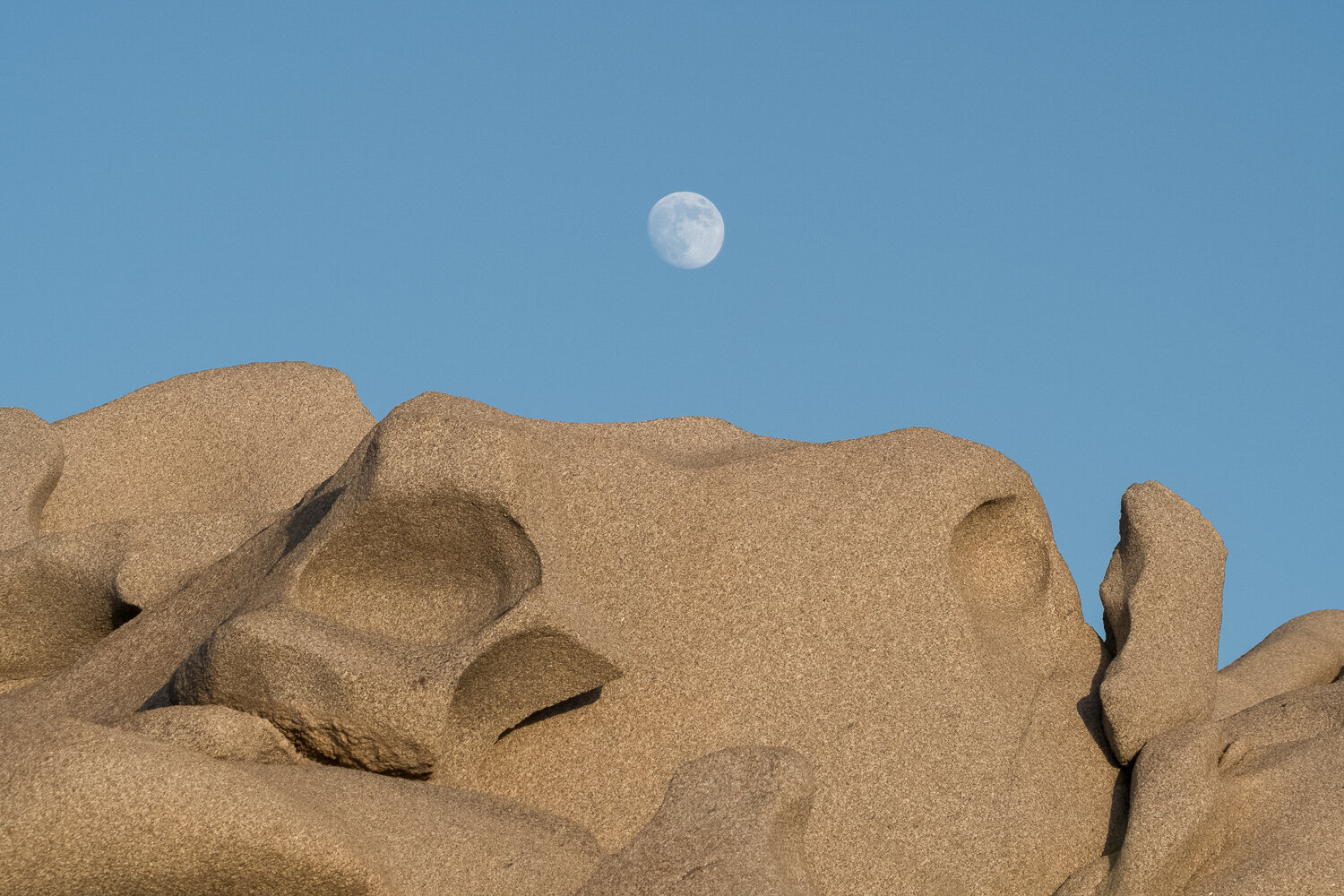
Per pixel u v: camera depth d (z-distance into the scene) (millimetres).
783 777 12680
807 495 17375
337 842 11219
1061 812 15664
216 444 21078
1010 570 18281
